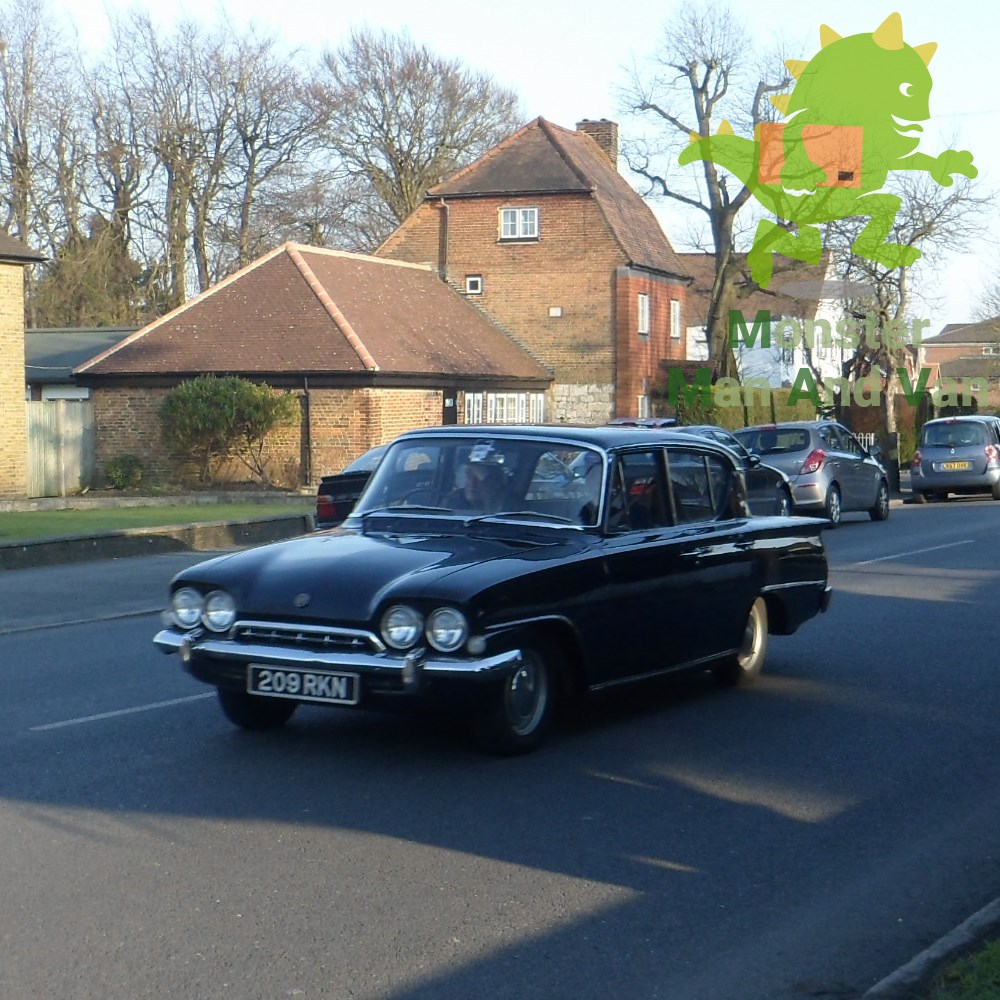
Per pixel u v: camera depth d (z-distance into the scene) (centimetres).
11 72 5091
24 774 709
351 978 455
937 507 2795
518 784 688
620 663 773
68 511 2533
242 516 2362
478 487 802
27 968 463
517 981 453
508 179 4328
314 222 6109
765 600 942
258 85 5728
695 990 447
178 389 3092
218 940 487
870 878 556
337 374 3103
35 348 4153
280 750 756
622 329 4231
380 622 673
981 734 803
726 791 681
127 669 1016
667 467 847
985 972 428
